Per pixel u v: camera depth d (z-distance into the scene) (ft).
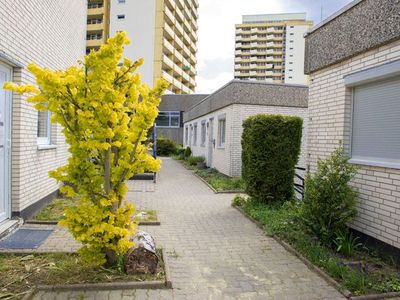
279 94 42.19
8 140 18.66
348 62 18.02
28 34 20.10
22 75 19.26
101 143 11.60
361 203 16.79
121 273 12.86
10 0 17.49
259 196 25.02
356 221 17.13
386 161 15.57
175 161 75.97
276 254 15.99
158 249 16.24
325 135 20.06
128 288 12.05
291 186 25.22
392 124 15.29
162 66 167.73
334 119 19.20
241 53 337.11
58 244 16.05
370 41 16.06
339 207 16.25
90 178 12.21
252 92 41.37
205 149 59.62
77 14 33.78
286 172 24.88
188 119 84.64
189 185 39.09
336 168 16.63
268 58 333.01
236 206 26.37
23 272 12.84
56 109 11.21
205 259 15.21
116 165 13.03
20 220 19.17
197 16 221.25
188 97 111.55
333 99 19.31
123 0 161.58
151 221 21.04
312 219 16.96
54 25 25.55
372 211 16.05
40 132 25.57
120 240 12.38
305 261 14.83
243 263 14.83
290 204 23.03
